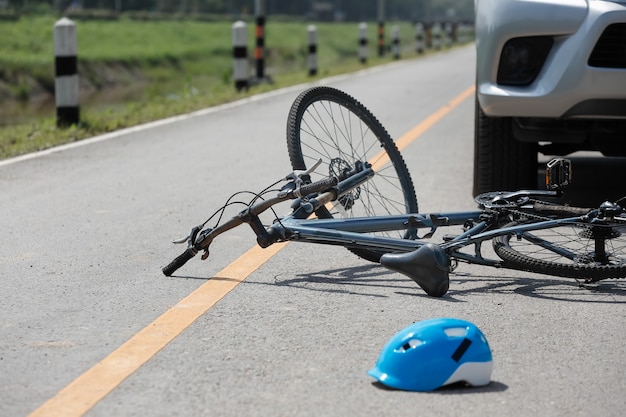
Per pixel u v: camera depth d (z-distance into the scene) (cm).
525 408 412
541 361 468
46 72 3216
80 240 714
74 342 495
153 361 467
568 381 444
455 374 428
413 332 434
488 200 620
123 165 1052
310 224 592
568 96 734
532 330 512
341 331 508
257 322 523
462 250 695
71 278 614
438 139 1246
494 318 532
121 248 690
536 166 857
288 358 470
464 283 600
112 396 426
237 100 1769
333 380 441
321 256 667
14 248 691
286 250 684
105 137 1280
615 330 514
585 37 725
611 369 459
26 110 2480
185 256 606
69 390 432
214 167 1035
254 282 602
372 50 5900
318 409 411
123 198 871
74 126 1327
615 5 721
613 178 937
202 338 499
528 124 791
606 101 733
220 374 450
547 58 746
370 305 553
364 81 2188
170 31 5628
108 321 528
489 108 770
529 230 576
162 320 527
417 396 423
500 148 840
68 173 1002
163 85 3512
